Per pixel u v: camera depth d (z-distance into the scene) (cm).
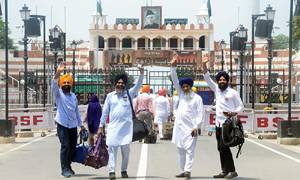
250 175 1521
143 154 2067
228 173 1452
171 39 14475
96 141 1495
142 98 2541
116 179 1430
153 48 14388
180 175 1462
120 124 1422
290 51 2619
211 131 3116
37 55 10350
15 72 10219
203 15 14462
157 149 2275
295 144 2562
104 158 1495
